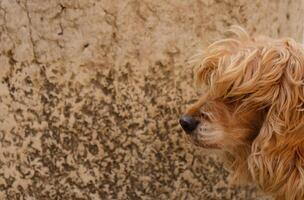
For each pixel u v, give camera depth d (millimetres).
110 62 4508
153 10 4461
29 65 4520
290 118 3834
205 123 3967
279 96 3838
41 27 4473
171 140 4633
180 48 4531
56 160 4625
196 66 4133
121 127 4594
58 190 4656
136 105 4570
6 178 4648
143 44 4500
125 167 4645
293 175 3924
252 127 3975
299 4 4766
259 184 4070
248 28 4590
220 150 4137
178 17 4492
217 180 4723
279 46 3891
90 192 4664
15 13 4465
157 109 4590
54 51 4496
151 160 4648
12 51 4508
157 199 4707
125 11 4449
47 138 4598
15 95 4559
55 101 4555
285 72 3828
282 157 3896
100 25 4461
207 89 4102
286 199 4004
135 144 4621
